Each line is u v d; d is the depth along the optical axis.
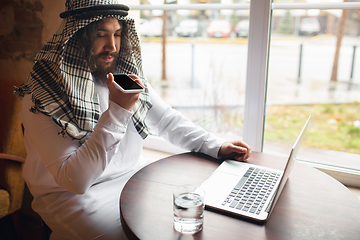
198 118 2.46
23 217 1.90
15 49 1.92
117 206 1.06
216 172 1.04
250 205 0.83
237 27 2.45
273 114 1.68
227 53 2.49
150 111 1.39
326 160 1.64
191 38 3.06
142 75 1.34
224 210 0.80
